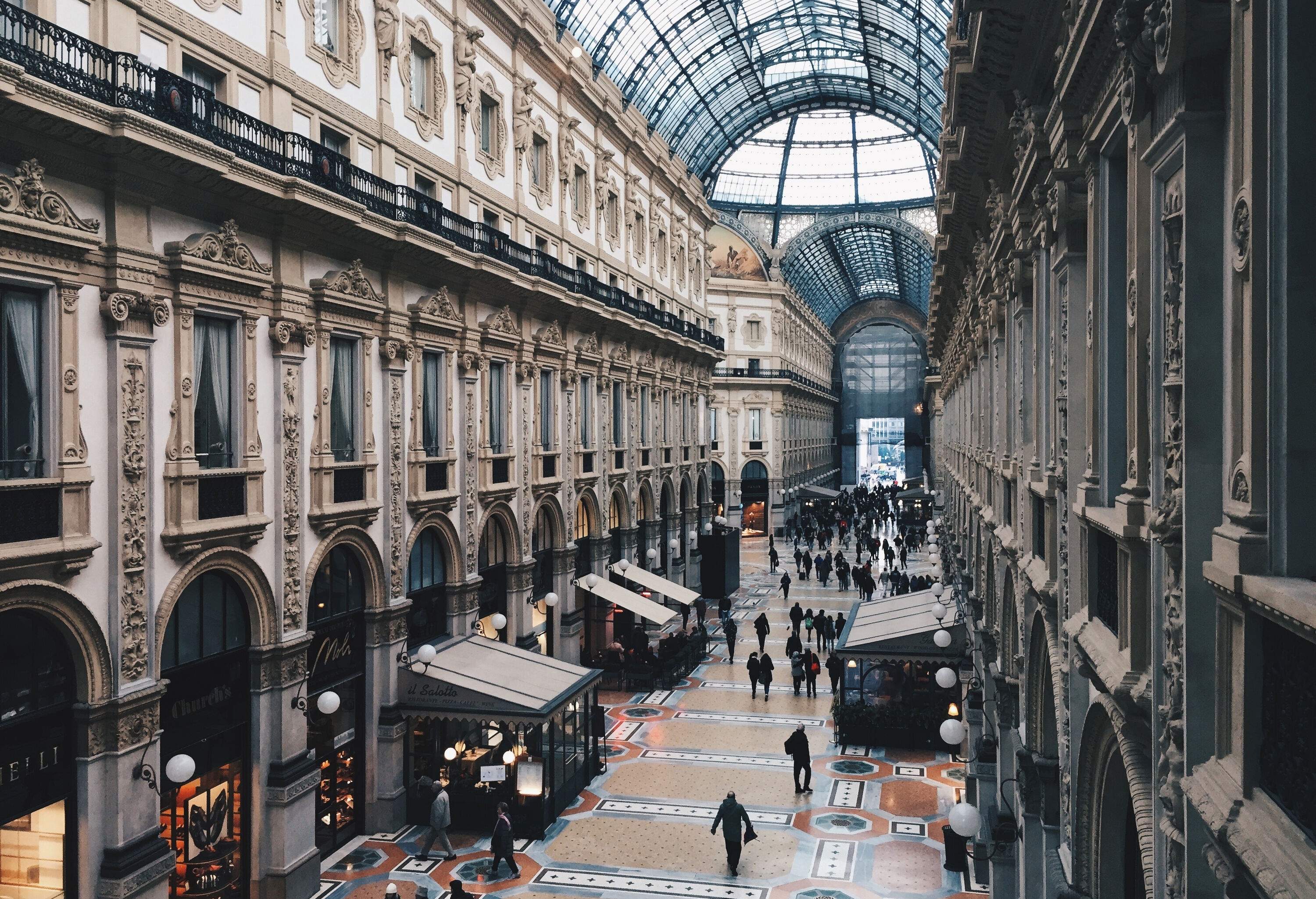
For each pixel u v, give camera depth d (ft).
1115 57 18.51
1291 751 10.78
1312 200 11.02
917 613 73.51
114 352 36.78
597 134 97.55
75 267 35.14
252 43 45.75
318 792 51.01
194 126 39.47
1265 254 11.57
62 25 35.19
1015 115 29.86
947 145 43.80
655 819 56.54
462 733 59.72
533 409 76.38
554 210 85.20
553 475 81.56
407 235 54.03
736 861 48.91
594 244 96.22
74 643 35.40
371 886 47.91
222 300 42.52
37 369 34.37
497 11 71.46
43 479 33.71
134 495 37.50
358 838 54.03
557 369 82.23
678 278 134.00
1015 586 38.32
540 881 48.32
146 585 38.24
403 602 56.39
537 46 78.74
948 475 122.01
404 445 57.16
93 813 35.91
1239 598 11.63
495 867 49.19
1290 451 11.12
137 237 37.63
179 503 39.60
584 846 52.65
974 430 66.64
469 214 67.82
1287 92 10.97
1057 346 27.45
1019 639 38.29
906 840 53.01
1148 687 16.74
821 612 100.78
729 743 71.00
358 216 49.98
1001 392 45.83
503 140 73.97
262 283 44.91
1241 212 12.08
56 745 35.06
